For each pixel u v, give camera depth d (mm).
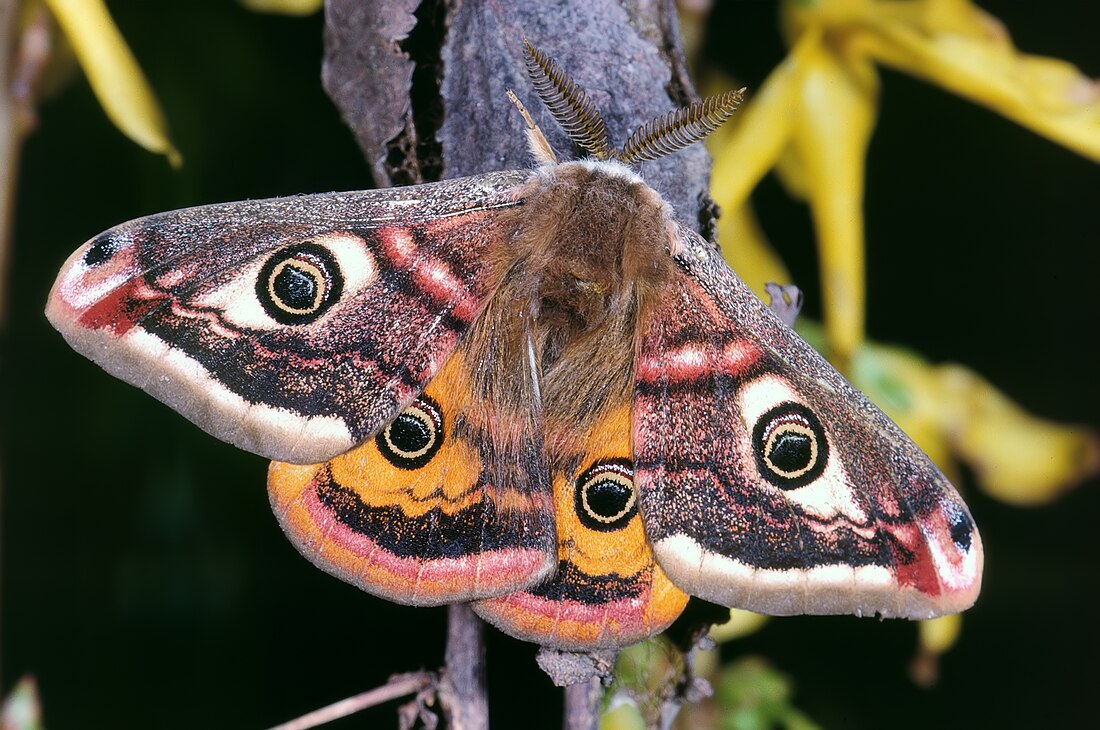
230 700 284
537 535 230
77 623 282
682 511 229
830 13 257
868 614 225
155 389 224
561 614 230
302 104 272
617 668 243
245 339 225
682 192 243
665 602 230
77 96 273
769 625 284
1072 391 282
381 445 229
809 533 227
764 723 262
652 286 233
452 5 241
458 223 233
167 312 224
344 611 286
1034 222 281
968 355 284
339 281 228
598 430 232
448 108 241
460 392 231
